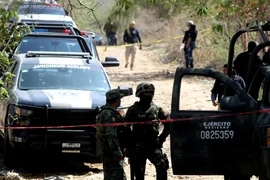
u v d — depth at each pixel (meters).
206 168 14.98
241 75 22.75
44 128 20.73
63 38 27.16
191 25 48.56
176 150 14.98
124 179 15.65
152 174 20.59
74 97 21.66
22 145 20.78
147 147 16.19
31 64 23.70
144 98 16.28
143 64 61.38
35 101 21.09
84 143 20.95
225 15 30.09
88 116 21.11
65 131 20.83
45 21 31.34
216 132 14.87
